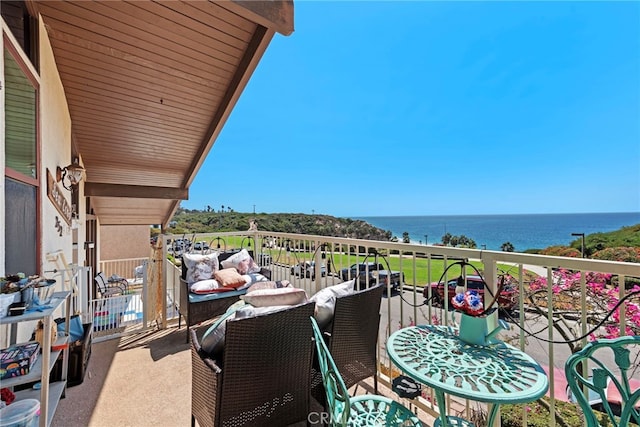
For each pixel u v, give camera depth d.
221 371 1.45
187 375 2.48
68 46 3.00
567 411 2.06
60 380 2.12
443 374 1.19
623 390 0.95
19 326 1.96
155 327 3.61
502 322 1.42
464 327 1.47
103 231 11.34
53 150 2.91
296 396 1.71
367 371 2.04
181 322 3.81
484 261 1.67
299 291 1.98
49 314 1.41
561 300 2.12
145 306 3.55
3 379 1.41
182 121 4.30
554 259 1.40
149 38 3.05
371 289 2.01
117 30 2.93
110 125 4.18
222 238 4.54
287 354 1.64
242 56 3.41
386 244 2.27
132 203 6.85
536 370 1.22
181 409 2.05
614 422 0.95
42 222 2.43
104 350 2.96
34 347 1.61
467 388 1.10
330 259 3.04
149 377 2.45
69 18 2.74
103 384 2.34
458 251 1.79
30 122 2.29
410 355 1.34
